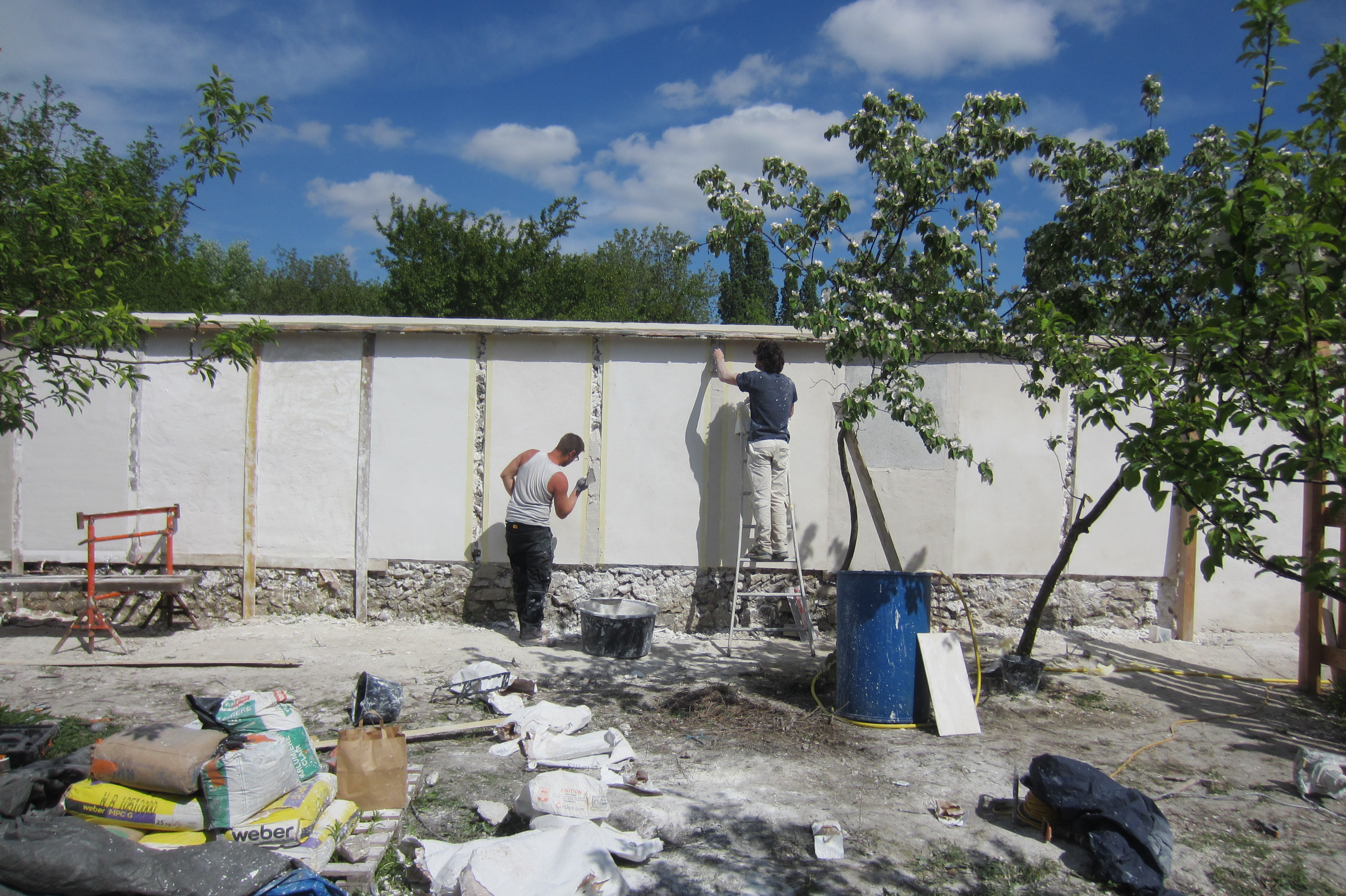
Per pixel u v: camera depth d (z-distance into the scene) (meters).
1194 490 2.56
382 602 7.10
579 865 2.92
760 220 5.49
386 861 3.25
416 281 20.84
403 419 7.11
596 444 7.10
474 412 7.10
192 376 7.07
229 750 3.18
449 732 4.58
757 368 6.93
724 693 5.36
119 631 6.74
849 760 4.40
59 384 3.85
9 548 7.01
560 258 22.59
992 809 3.80
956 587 5.28
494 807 3.63
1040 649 6.64
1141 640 7.00
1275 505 7.22
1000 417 7.12
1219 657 6.61
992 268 5.61
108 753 3.14
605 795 3.58
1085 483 7.16
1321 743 4.81
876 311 5.24
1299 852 3.50
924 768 4.30
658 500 7.10
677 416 7.10
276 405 7.10
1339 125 2.83
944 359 7.13
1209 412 2.70
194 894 2.63
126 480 7.07
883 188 5.59
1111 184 5.49
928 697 4.99
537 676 5.73
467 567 7.10
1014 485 7.12
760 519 6.67
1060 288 5.54
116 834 2.85
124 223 3.86
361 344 7.12
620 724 4.86
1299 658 5.90
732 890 3.14
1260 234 2.71
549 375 7.12
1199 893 3.20
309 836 3.10
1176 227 5.30
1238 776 4.30
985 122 5.43
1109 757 4.51
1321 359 2.75
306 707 4.99
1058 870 3.31
